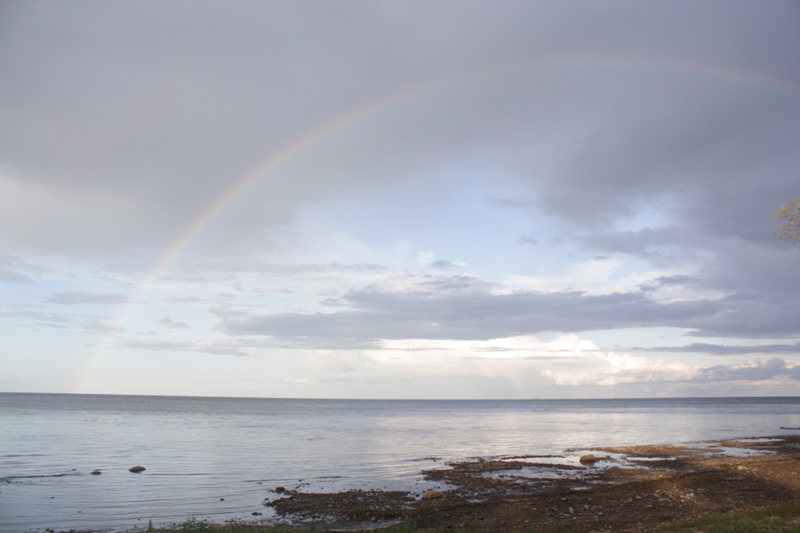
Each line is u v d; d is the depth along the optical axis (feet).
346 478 123.44
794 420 393.50
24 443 196.95
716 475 114.21
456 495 101.71
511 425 352.69
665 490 99.40
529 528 73.51
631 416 496.23
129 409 572.51
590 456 152.46
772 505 81.87
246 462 151.23
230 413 529.86
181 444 201.26
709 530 59.72
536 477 123.85
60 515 85.15
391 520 81.92
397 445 206.90
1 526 78.54
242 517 84.38
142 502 95.09
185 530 64.95
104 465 141.38
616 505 88.17
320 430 290.97
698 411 614.75
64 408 556.10
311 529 64.13
